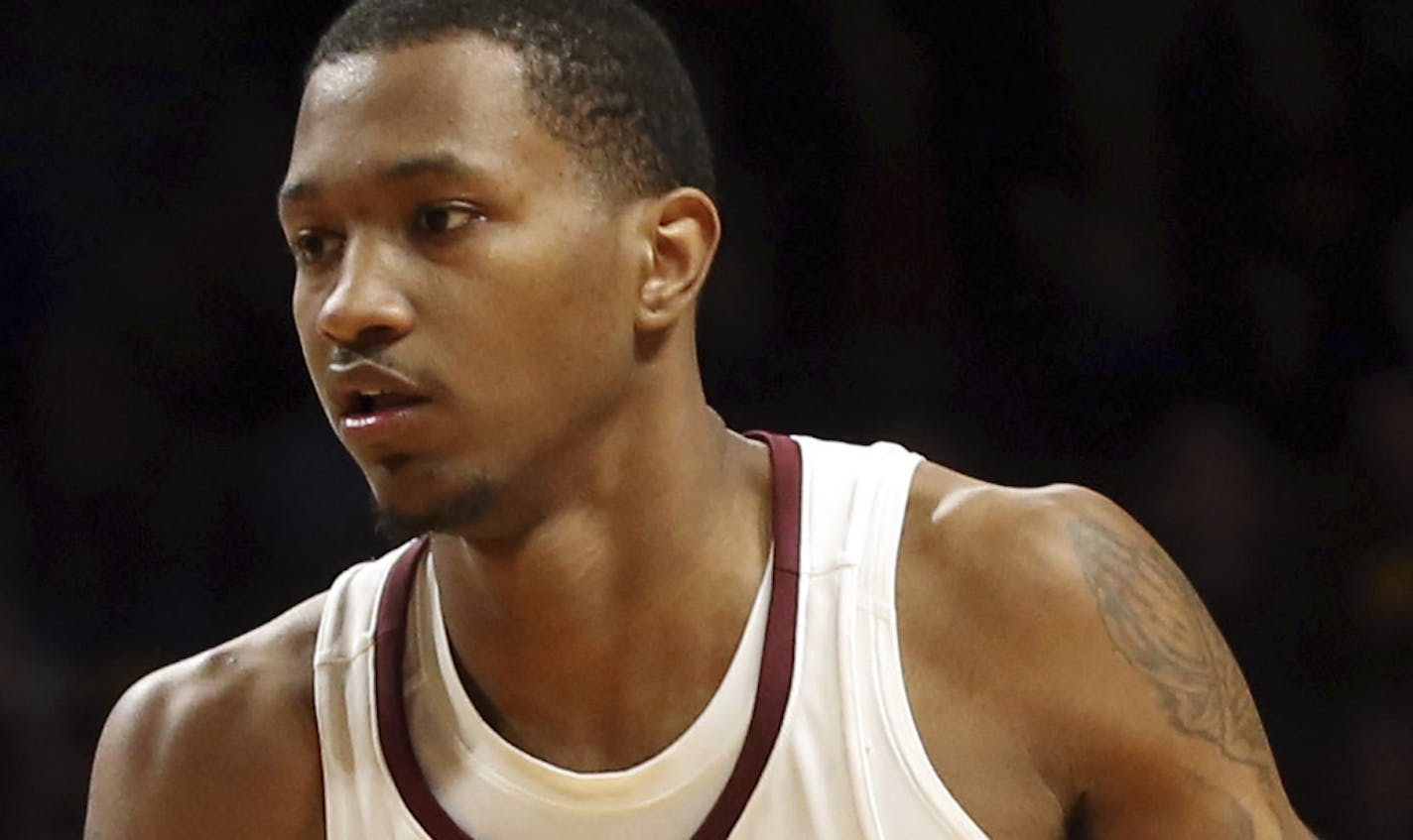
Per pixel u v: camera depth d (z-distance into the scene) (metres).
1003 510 5.09
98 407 14.39
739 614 4.97
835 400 14.62
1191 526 13.95
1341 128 15.27
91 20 15.28
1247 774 4.98
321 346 4.65
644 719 4.95
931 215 15.08
